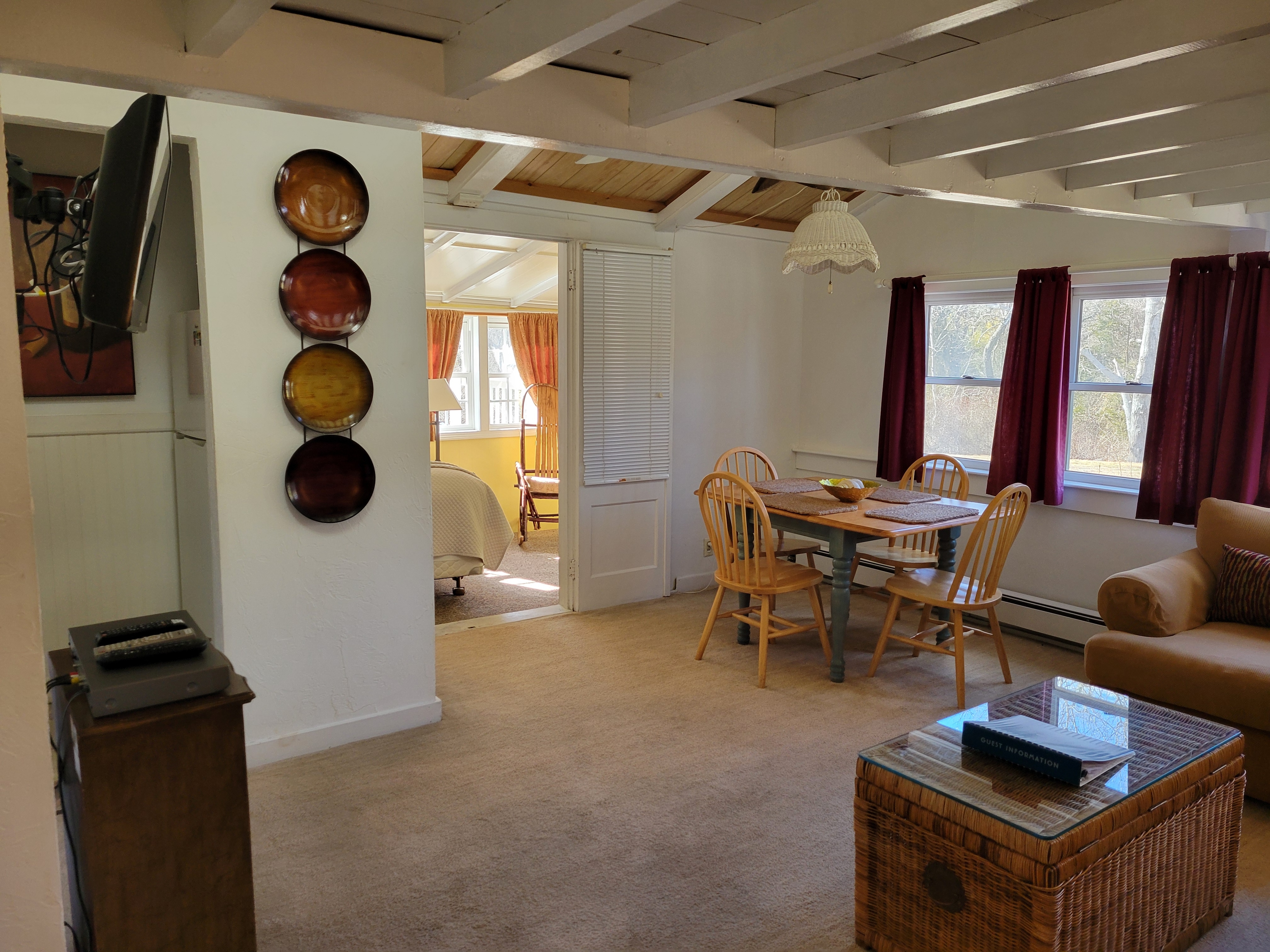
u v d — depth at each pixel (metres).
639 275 4.83
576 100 2.10
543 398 7.66
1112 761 1.98
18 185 2.14
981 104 2.34
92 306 1.80
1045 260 4.38
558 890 2.31
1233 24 1.57
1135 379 4.14
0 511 1.10
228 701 1.66
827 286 5.50
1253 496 3.66
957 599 3.62
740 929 2.15
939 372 5.00
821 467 5.62
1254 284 3.56
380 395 3.13
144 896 1.64
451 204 4.21
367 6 1.71
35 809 1.17
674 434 5.21
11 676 1.13
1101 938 1.85
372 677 3.24
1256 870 2.45
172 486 3.75
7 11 1.47
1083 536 4.29
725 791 2.85
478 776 2.95
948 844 1.89
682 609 4.98
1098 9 1.76
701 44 1.95
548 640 4.41
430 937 2.11
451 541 5.11
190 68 1.63
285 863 2.43
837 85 2.25
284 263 2.89
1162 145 2.49
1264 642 3.05
